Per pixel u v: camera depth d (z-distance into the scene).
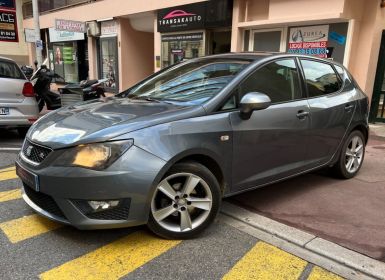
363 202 4.42
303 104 4.23
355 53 8.70
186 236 3.38
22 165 3.32
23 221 3.63
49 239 3.32
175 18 12.12
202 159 3.46
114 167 2.91
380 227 3.77
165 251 3.20
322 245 3.35
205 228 3.46
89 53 17.06
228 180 3.59
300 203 4.33
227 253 3.21
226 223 3.79
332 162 4.88
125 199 2.97
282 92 4.10
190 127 3.26
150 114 3.31
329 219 3.92
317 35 8.95
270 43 9.98
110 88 16.28
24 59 23.75
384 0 8.32
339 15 8.05
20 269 2.87
